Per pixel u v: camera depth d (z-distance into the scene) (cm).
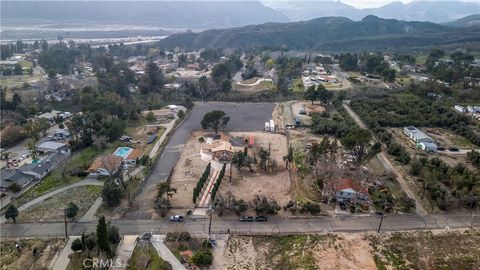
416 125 16462
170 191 10269
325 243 8600
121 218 9456
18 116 16175
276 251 8381
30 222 9231
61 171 12006
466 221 9550
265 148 14062
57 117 16938
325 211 9869
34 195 10538
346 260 8069
